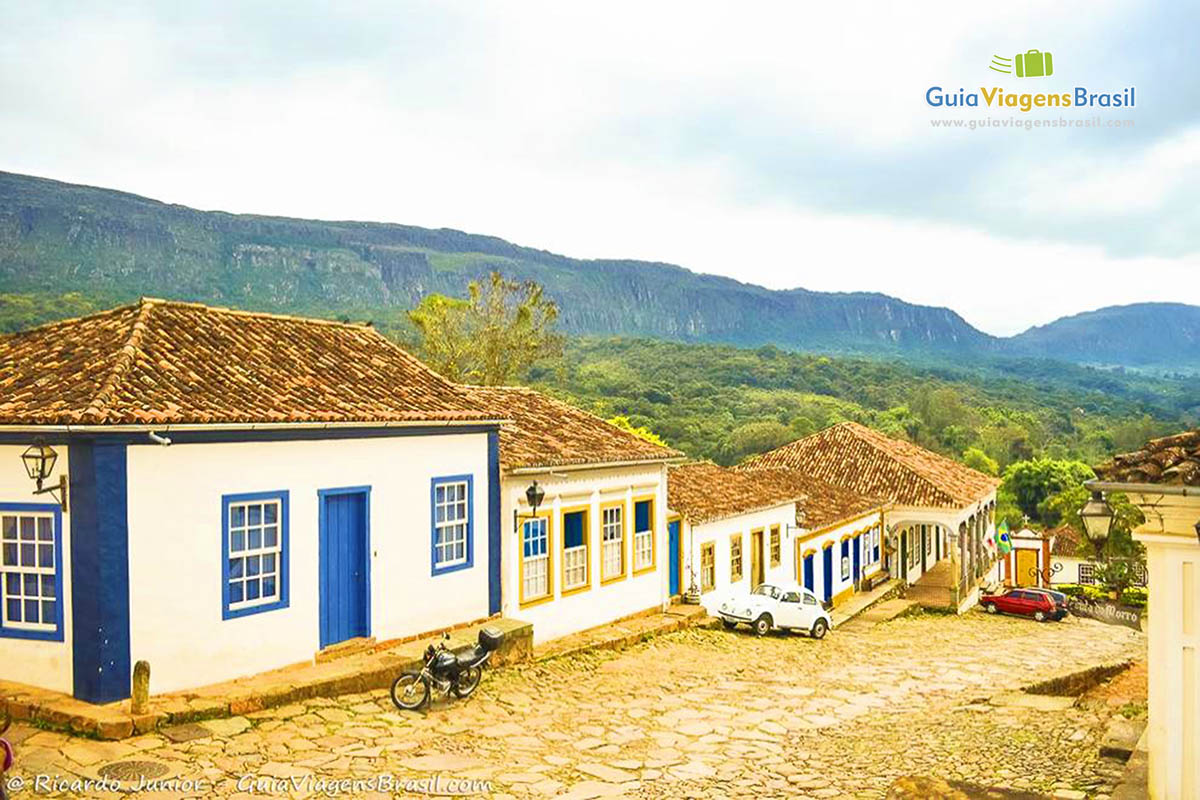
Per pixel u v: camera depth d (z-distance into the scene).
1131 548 45.41
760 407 105.25
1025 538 48.06
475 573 15.52
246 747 9.84
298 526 12.40
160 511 10.73
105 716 9.83
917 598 34.50
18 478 10.65
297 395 12.92
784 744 11.73
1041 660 20.81
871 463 37.69
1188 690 7.70
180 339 13.16
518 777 9.70
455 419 14.73
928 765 10.26
